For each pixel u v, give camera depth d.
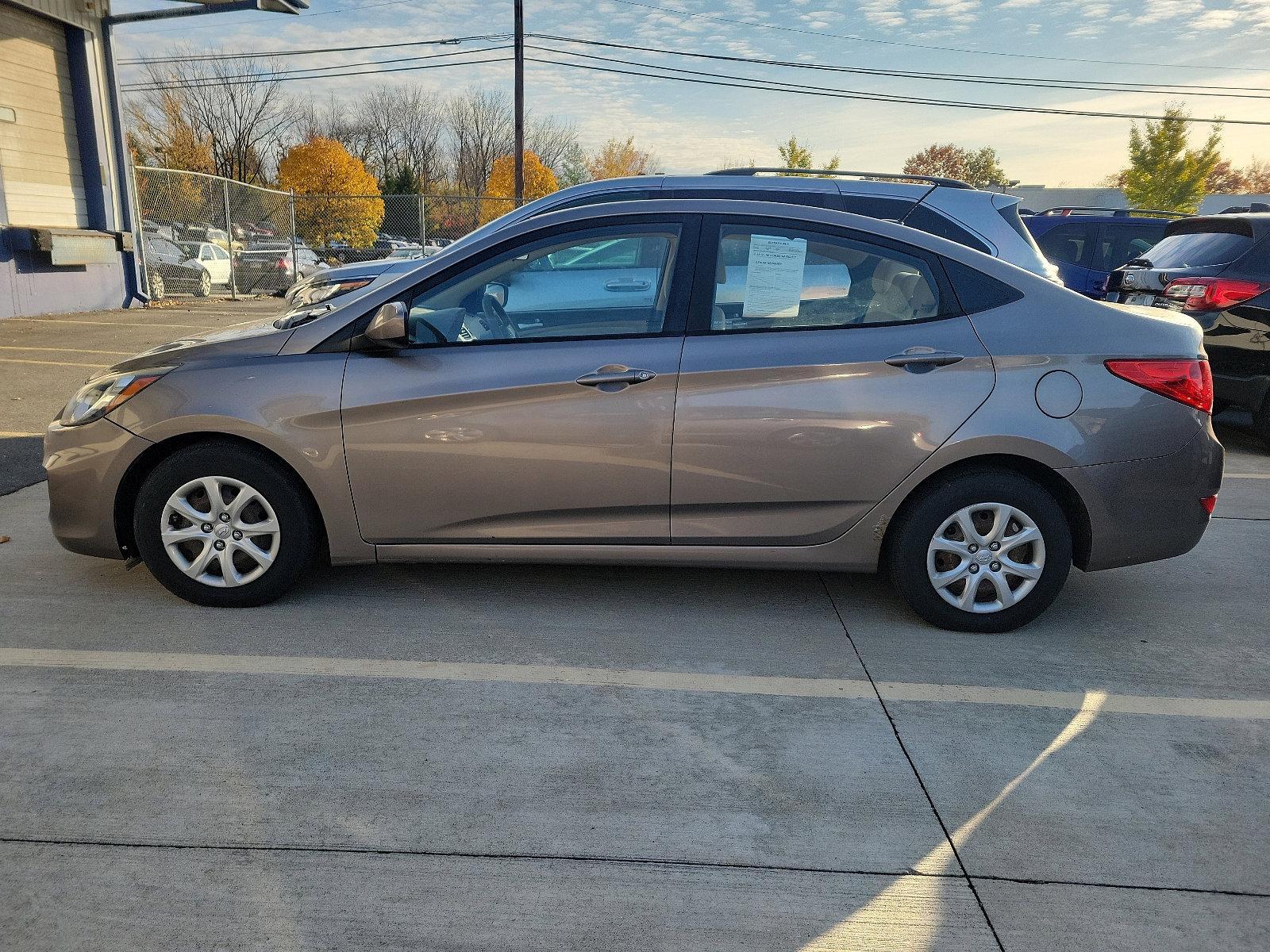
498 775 2.60
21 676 3.09
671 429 3.44
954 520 3.50
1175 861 2.31
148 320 13.39
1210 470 3.50
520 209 6.11
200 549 3.67
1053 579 3.52
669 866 2.25
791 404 3.42
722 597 3.95
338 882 2.16
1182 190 40.09
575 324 3.53
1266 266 6.52
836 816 2.46
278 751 2.69
